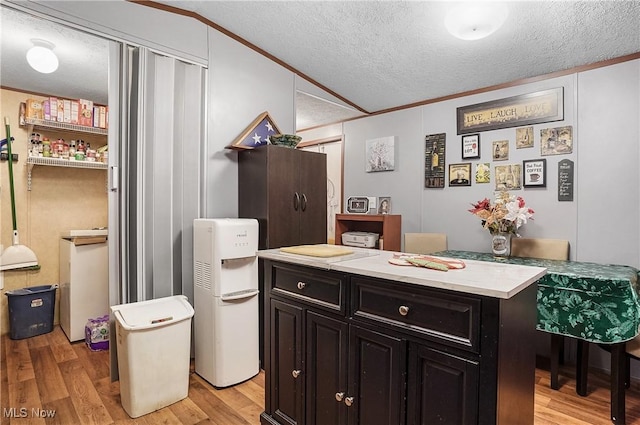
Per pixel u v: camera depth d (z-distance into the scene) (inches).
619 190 98.1
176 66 96.7
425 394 46.9
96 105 132.7
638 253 95.1
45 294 123.5
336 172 177.8
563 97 107.9
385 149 153.3
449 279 45.9
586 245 103.5
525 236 114.7
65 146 127.3
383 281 51.3
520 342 47.1
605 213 100.3
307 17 94.2
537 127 112.9
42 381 89.7
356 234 146.0
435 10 85.4
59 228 134.3
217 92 105.3
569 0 75.8
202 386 89.2
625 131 97.3
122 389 78.2
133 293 89.7
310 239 113.8
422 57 108.3
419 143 143.0
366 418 53.4
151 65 91.8
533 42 94.0
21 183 125.7
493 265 57.5
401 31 95.6
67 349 110.0
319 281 60.1
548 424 75.4
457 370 43.8
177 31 96.3
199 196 102.0
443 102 136.2
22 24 85.3
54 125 119.1
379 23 92.9
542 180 111.1
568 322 80.9
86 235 119.3
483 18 79.7
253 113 114.7
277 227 103.5
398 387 49.4
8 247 116.0
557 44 94.1
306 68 125.6
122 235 87.9
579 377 88.0
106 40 86.0
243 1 90.1
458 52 103.2
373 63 116.3
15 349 109.9
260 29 103.1
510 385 44.1
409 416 48.4
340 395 56.4
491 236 123.3
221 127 106.7
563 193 107.4
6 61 106.1
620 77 98.2
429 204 139.6
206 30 102.2
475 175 126.6
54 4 76.8
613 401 75.9
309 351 61.6
